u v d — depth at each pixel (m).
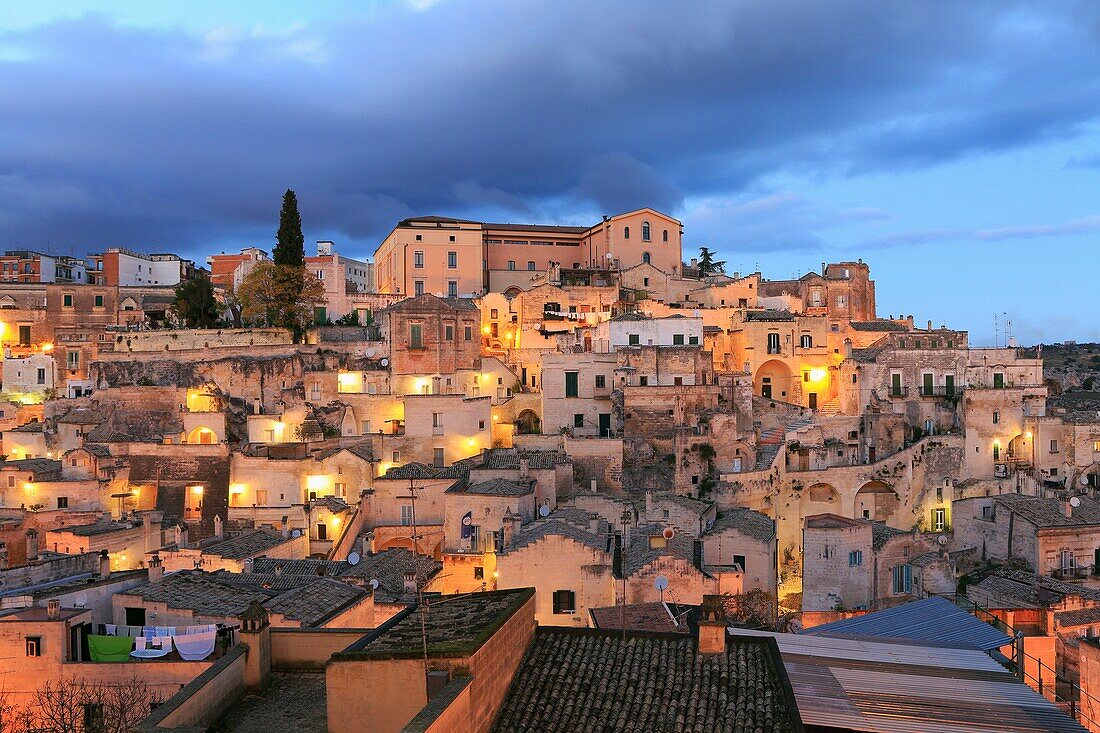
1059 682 45.69
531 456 90.25
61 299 141.12
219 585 47.41
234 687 27.53
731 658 28.89
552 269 147.75
